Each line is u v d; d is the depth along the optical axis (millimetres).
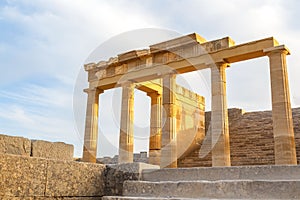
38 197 3973
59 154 6824
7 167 3662
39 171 4035
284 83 16156
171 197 4773
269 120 21250
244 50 17594
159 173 5523
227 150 17000
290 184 4152
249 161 18656
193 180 5273
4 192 3588
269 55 16922
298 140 18766
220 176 5145
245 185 4430
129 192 5223
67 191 4387
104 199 4793
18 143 6062
